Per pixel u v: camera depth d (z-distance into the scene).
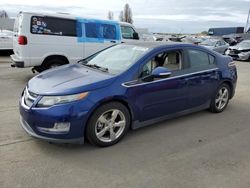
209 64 5.71
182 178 3.48
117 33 10.09
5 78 8.96
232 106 6.67
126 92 4.27
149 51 4.79
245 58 18.58
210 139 4.68
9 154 3.90
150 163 3.81
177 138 4.66
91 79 4.17
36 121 3.86
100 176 3.47
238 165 3.84
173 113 5.13
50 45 8.58
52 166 3.65
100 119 4.10
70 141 3.92
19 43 8.17
